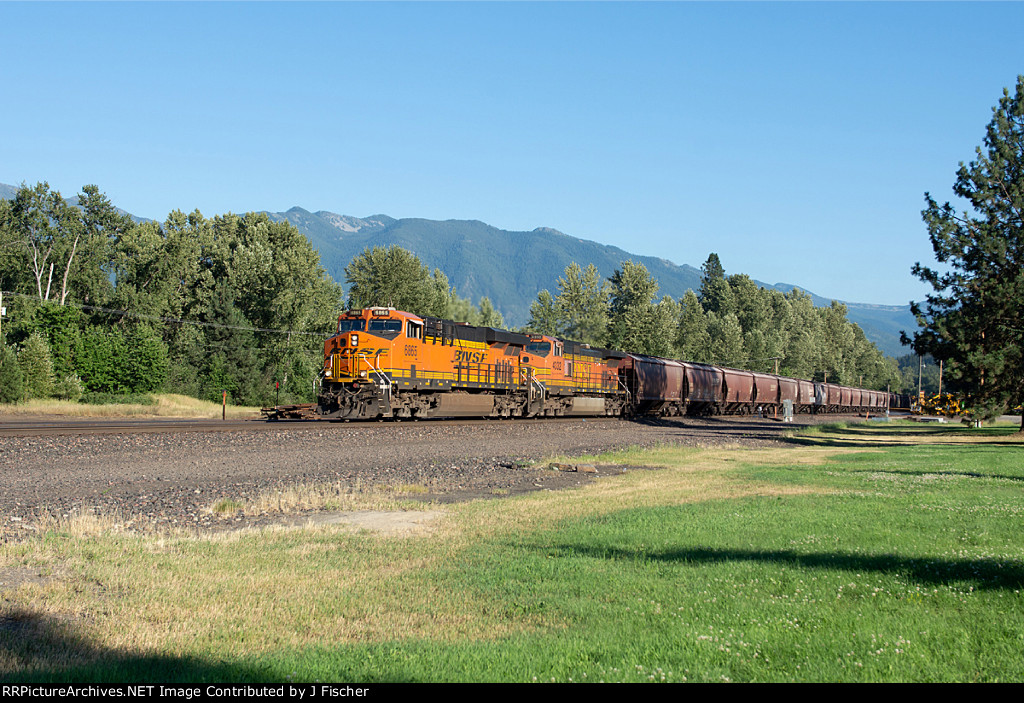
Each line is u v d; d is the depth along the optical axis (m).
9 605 8.20
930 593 8.91
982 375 41.53
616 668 6.64
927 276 43.94
